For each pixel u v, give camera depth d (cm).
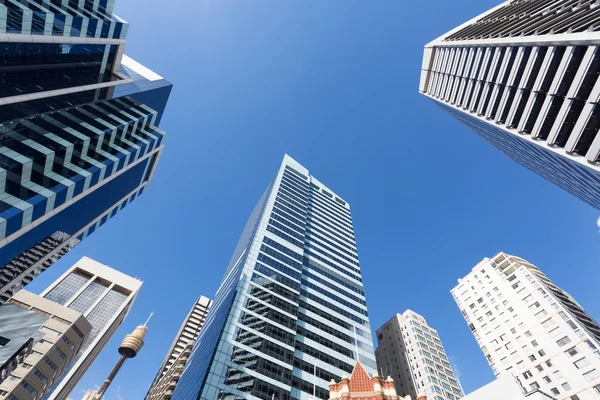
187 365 6769
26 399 7081
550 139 4172
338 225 11975
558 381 6053
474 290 9025
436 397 8625
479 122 6562
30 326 7481
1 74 5116
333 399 2922
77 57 6712
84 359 12106
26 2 5194
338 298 8312
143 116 7769
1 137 4469
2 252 4328
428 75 8006
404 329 11244
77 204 5672
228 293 7081
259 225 8631
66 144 5319
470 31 6525
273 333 5950
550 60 4078
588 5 3906
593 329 6712
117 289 15500
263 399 4788
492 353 7631
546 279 8281
